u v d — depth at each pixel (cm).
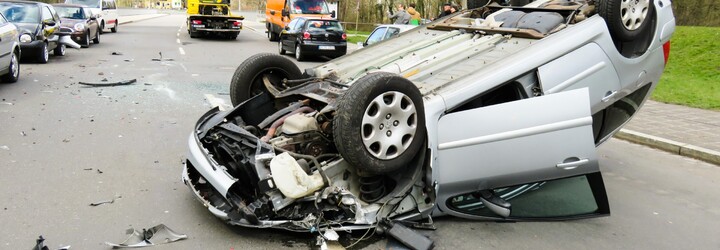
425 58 521
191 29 2630
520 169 448
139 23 4081
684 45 1588
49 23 1477
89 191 518
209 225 449
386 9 3162
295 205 413
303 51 1950
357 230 429
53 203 484
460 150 438
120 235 426
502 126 440
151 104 948
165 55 1794
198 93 1082
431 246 412
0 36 1006
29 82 1120
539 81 469
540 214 489
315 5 2511
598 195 473
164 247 407
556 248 435
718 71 1362
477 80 452
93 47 1959
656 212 535
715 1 1772
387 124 410
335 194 408
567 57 482
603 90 507
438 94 442
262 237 426
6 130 726
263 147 423
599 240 456
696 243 462
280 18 2614
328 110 435
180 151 668
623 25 507
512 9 611
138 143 695
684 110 1046
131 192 520
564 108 450
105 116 837
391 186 458
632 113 595
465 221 478
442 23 634
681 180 650
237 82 573
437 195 446
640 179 648
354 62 575
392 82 405
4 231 423
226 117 519
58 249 396
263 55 586
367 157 401
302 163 415
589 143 455
